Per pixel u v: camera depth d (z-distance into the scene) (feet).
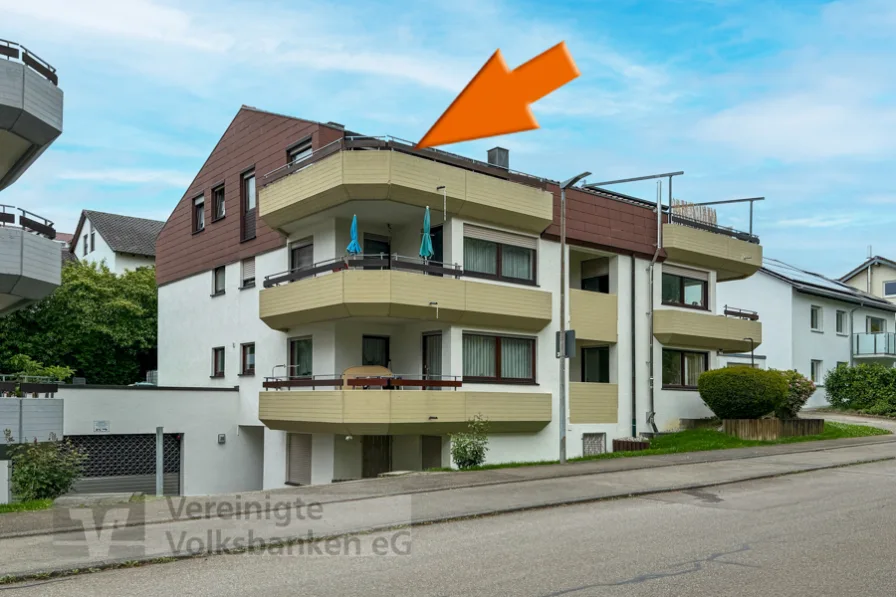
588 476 53.98
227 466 79.56
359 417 62.18
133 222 148.77
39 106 55.52
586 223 77.71
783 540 32.81
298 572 28.04
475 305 66.85
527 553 30.78
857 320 139.03
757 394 78.13
